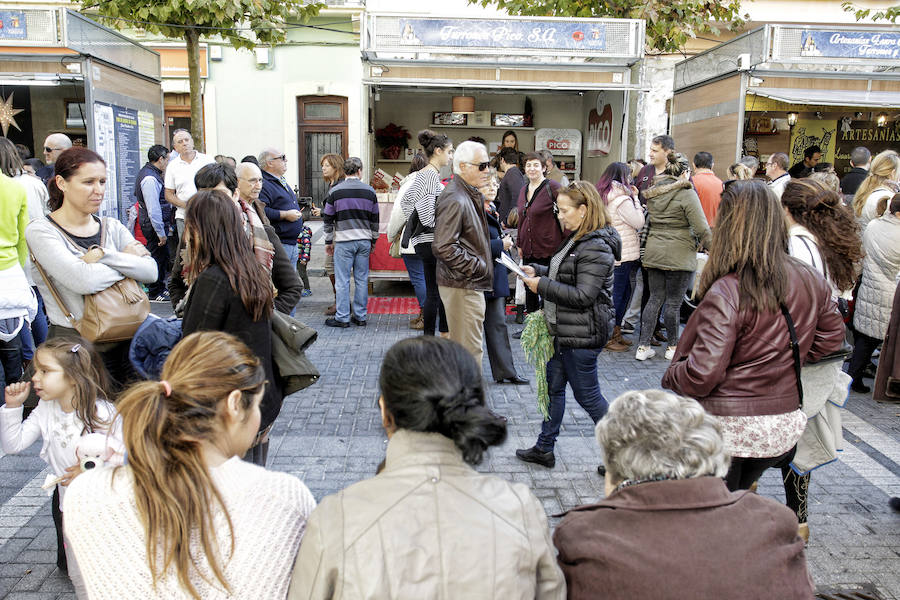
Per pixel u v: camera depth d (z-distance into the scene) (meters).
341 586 1.46
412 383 1.60
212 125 13.30
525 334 4.40
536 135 12.37
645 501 1.76
